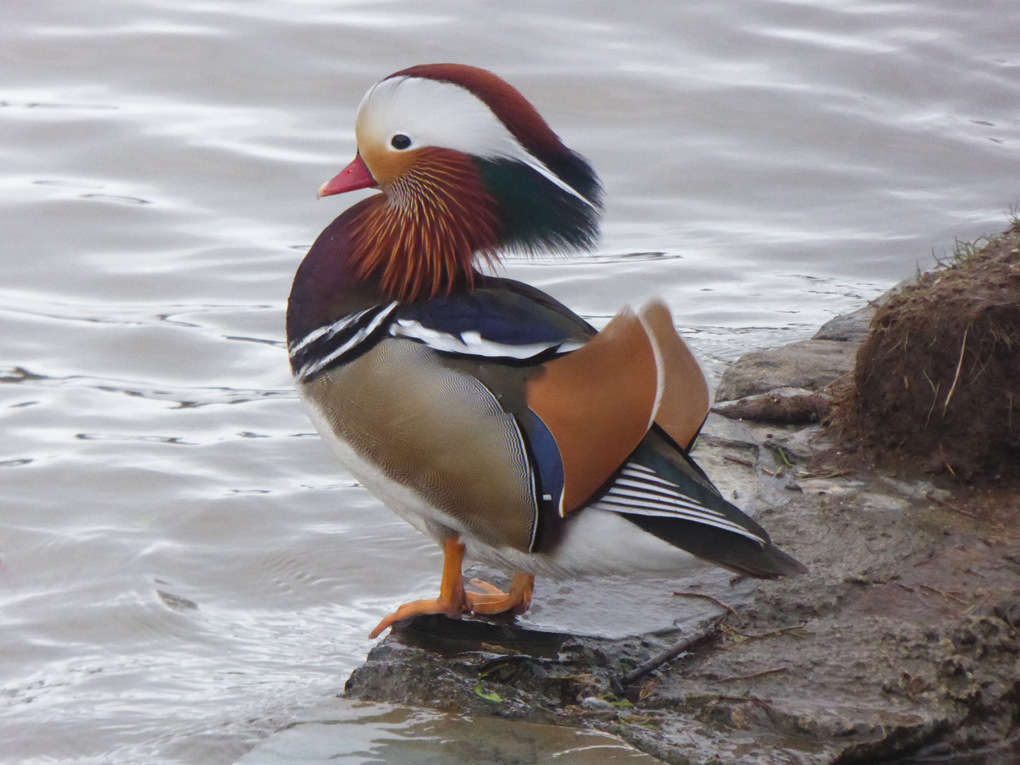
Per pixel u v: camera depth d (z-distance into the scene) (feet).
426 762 20.83
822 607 24.77
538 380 21.77
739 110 59.47
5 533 32.89
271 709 25.48
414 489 22.97
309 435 38.40
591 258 49.73
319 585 30.83
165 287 46.57
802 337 43.42
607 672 23.40
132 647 28.45
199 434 38.19
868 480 29.53
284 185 53.01
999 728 21.89
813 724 21.30
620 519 21.84
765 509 28.40
